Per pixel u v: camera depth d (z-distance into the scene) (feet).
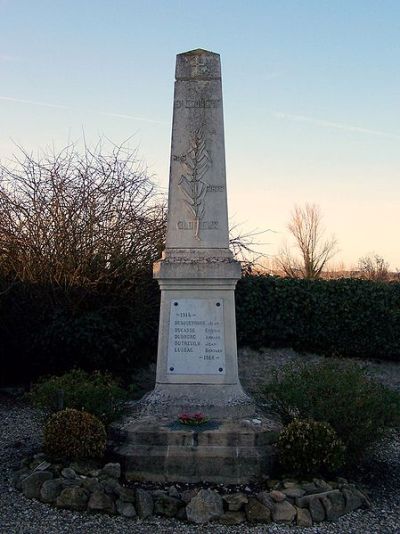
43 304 41.55
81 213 42.16
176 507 20.26
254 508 20.12
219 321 25.98
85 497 20.51
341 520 20.47
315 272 93.76
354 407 23.79
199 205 26.76
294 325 48.26
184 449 22.41
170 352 25.85
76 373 28.27
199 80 27.45
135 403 26.43
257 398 31.09
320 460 21.79
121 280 42.37
